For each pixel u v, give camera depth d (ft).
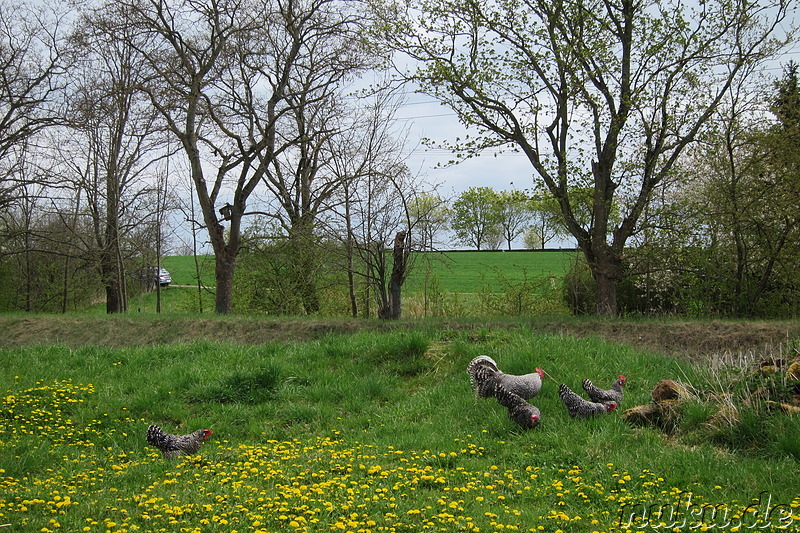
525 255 189.16
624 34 69.46
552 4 67.56
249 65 84.74
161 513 23.75
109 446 37.81
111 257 101.40
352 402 43.37
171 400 44.24
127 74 93.35
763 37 68.28
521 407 35.12
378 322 63.26
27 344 64.54
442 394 42.98
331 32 87.97
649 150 68.44
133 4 80.43
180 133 83.82
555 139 70.59
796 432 29.43
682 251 69.92
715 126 68.69
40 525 22.57
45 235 99.81
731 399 33.42
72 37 81.71
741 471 27.55
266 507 24.49
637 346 55.16
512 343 48.96
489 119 70.18
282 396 44.57
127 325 68.13
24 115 88.53
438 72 68.54
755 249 71.61
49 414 41.75
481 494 26.14
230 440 38.45
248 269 93.25
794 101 69.51
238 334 64.80
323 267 79.92
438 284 87.45
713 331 56.29
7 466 31.86
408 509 24.44
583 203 73.72
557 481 27.09
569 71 66.69
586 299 82.74
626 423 34.47
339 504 24.64
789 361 35.60
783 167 67.82
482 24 69.05
